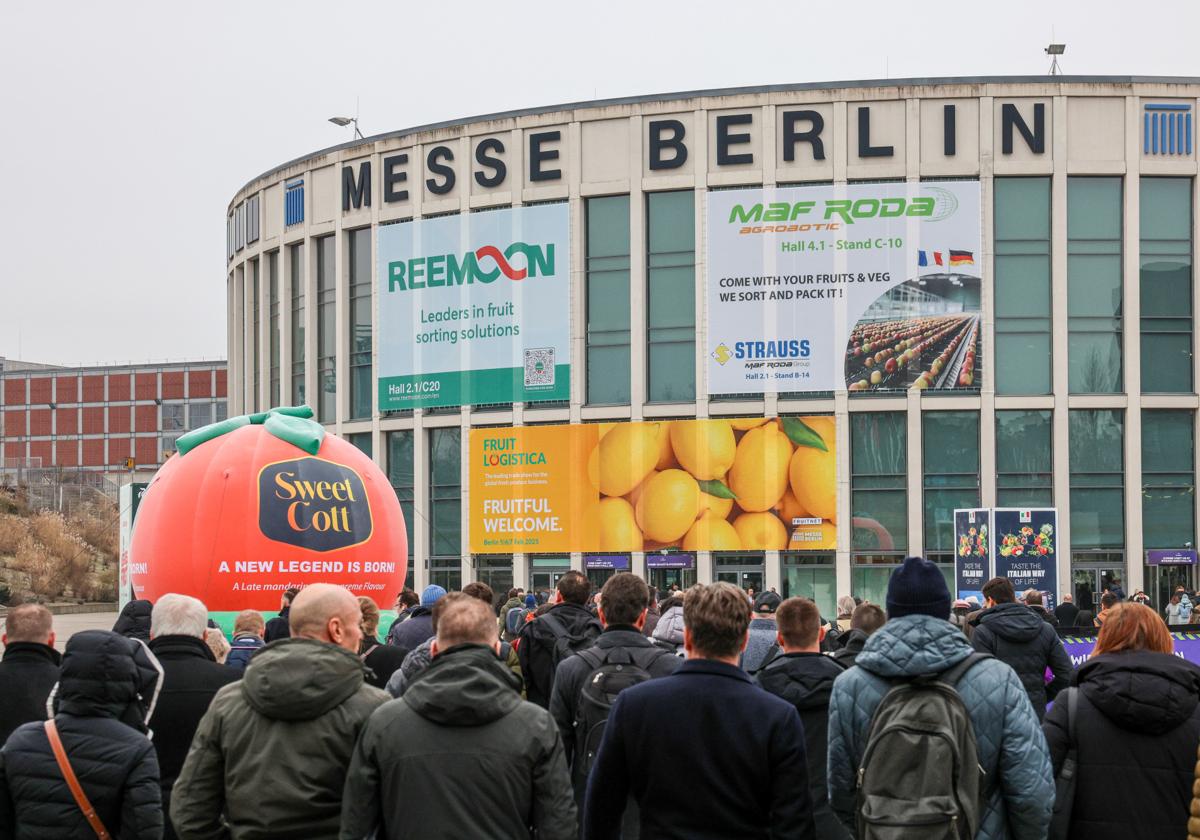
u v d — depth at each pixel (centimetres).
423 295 4578
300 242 5006
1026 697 576
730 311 4212
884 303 4150
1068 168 4144
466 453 4494
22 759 584
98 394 11769
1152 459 4131
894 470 4134
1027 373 4147
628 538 4253
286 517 1680
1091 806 620
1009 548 2886
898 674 568
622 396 4350
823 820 757
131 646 609
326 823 567
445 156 4572
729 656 566
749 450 4181
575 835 552
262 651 578
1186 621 3000
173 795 582
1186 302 4156
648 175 4341
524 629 963
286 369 5053
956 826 531
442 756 535
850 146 4191
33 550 6425
